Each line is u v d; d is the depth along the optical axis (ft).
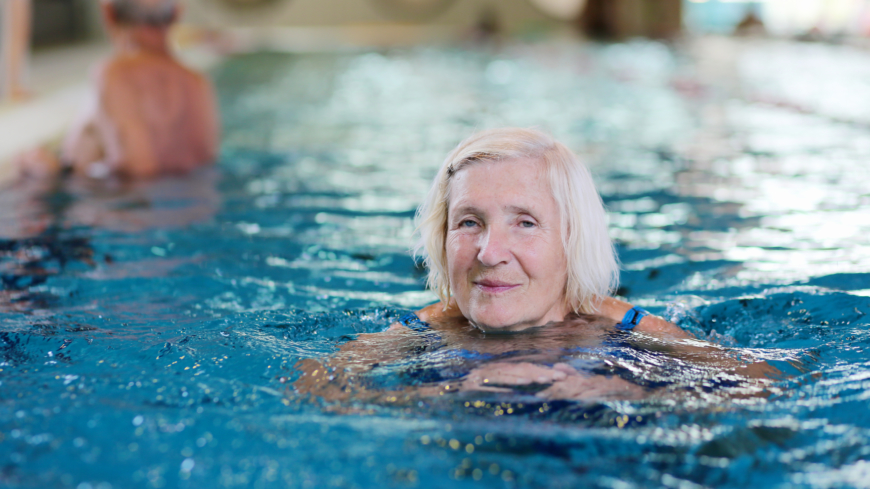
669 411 4.86
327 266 9.52
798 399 5.11
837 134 19.15
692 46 48.73
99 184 14.93
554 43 54.08
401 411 4.93
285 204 13.19
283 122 23.70
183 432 4.64
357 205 13.09
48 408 5.03
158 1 16.80
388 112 25.66
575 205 6.17
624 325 6.57
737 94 27.84
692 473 4.14
